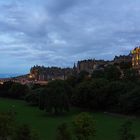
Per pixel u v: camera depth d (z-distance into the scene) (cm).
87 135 8250
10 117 8769
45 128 14675
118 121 17450
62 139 7500
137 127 14938
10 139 8412
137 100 19888
